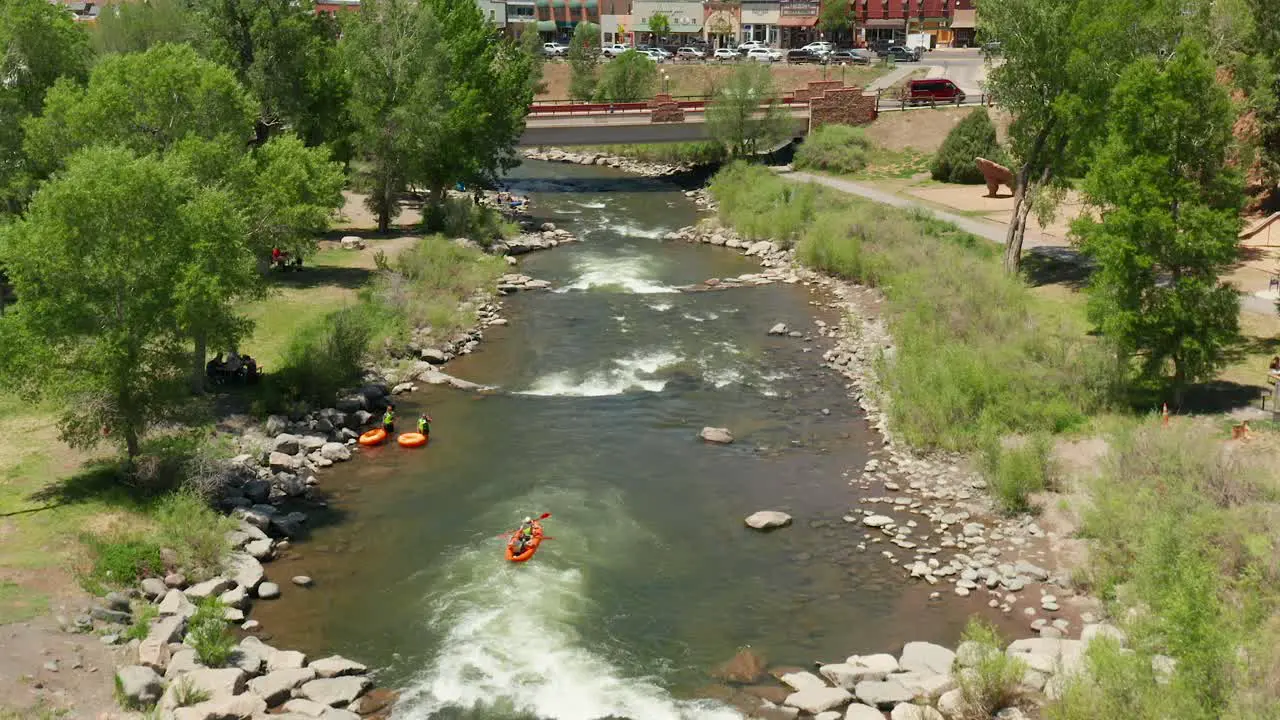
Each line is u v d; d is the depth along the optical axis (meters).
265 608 27.62
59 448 33.78
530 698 23.94
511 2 161.12
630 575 29.48
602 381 45.09
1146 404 38.12
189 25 64.12
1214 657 20.14
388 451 37.94
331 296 51.88
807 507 33.66
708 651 25.89
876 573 29.55
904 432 38.41
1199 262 36.12
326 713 22.56
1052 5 48.69
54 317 29.33
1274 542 26.36
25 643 23.41
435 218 69.31
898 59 132.25
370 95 64.81
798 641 26.33
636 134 95.56
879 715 22.73
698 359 47.94
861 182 82.62
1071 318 47.44
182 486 30.56
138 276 29.73
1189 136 36.00
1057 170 51.34
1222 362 40.91
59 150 43.84
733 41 156.50
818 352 48.94
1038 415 37.84
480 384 44.72
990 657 23.39
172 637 24.58
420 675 24.77
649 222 79.69
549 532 31.89
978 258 54.78
